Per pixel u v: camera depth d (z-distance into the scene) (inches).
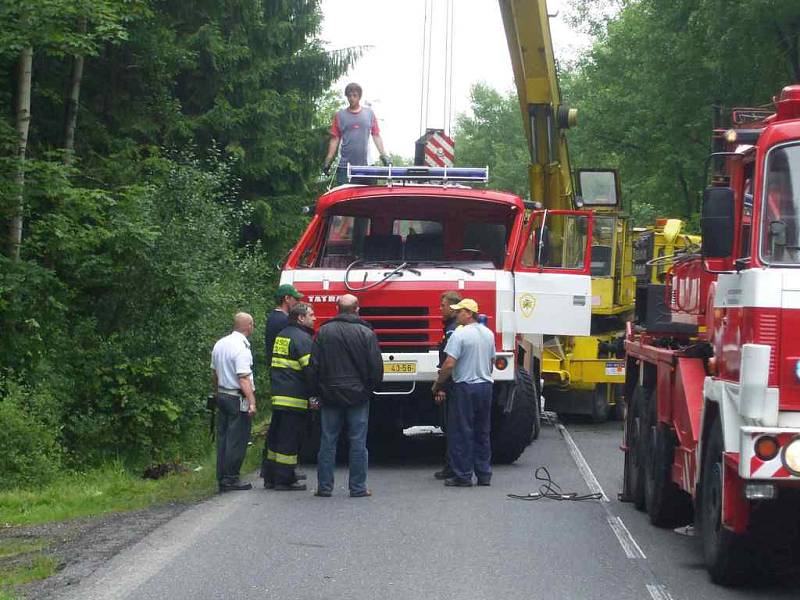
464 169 578.2
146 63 777.6
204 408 618.8
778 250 288.8
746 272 290.4
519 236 559.8
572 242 570.3
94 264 576.1
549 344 803.4
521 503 447.2
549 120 717.9
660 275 471.5
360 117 674.2
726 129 374.3
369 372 462.6
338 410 465.7
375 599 288.2
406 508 432.1
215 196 726.5
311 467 566.6
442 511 424.8
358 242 583.8
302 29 1004.6
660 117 1390.3
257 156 952.3
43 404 522.6
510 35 705.6
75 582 303.7
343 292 537.6
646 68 1311.5
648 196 1599.4
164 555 340.2
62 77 698.2
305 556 339.6
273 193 1012.5
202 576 312.2
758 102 1170.6
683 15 1195.9
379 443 689.6
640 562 335.6
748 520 287.3
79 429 547.2
